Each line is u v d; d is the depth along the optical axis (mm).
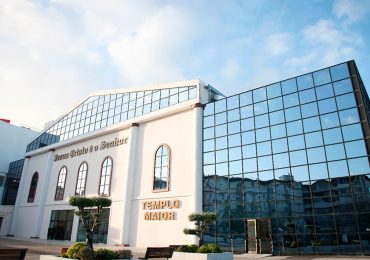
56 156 40625
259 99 24031
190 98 27250
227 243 22203
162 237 25203
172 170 26453
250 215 21828
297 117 21688
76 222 33625
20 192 44094
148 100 30875
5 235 42281
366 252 16703
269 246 20297
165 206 25859
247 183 22734
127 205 28281
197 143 25312
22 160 48219
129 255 10898
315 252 18391
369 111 22625
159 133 28797
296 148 21094
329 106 20438
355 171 18328
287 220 20078
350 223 17641
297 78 22453
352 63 20172
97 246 26891
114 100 34781
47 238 36344
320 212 18891
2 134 51375
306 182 19984
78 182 35344
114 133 33219
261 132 23156
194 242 23000
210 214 16609
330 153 19562
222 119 25594
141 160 29422
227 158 24328
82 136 36500
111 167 31922
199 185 24297
